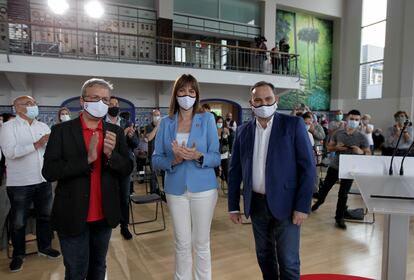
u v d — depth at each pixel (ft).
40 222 10.01
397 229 4.83
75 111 30.73
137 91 33.68
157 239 11.88
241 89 38.14
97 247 6.13
